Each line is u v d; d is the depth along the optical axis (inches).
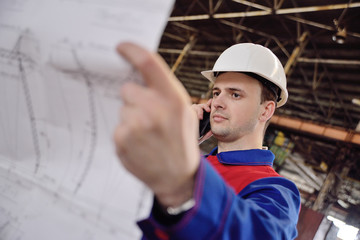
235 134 50.2
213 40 420.2
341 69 334.3
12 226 19.8
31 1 18.4
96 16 15.1
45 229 18.6
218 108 51.0
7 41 18.6
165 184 13.6
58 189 18.4
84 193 17.4
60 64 15.9
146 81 12.0
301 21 288.8
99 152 16.6
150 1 13.9
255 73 51.4
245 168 45.8
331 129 253.0
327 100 399.5
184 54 430.6
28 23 17.7
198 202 14.9
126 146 12.4
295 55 323.9
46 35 16.7
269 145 318.0
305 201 430.0
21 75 18.3
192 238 14.9
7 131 20.4
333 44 305.4
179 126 12.0
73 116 16.8
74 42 15.2
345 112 391.2
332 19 268.1
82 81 15.5
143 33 13.5
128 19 14.1
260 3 296.2
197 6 351.3
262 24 331.0
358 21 252.8
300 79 392.8
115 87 14.6
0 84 19.6
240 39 388.8
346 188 426.9
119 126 12.4
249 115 49.9
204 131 58.7
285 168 459.5
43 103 17.9
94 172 17.1
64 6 16.6
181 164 12.9
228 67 52.6
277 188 31.7
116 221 16.5
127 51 12.1
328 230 174.9
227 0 315.6
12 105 19.5
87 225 17.2
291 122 272.7
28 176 19.9
